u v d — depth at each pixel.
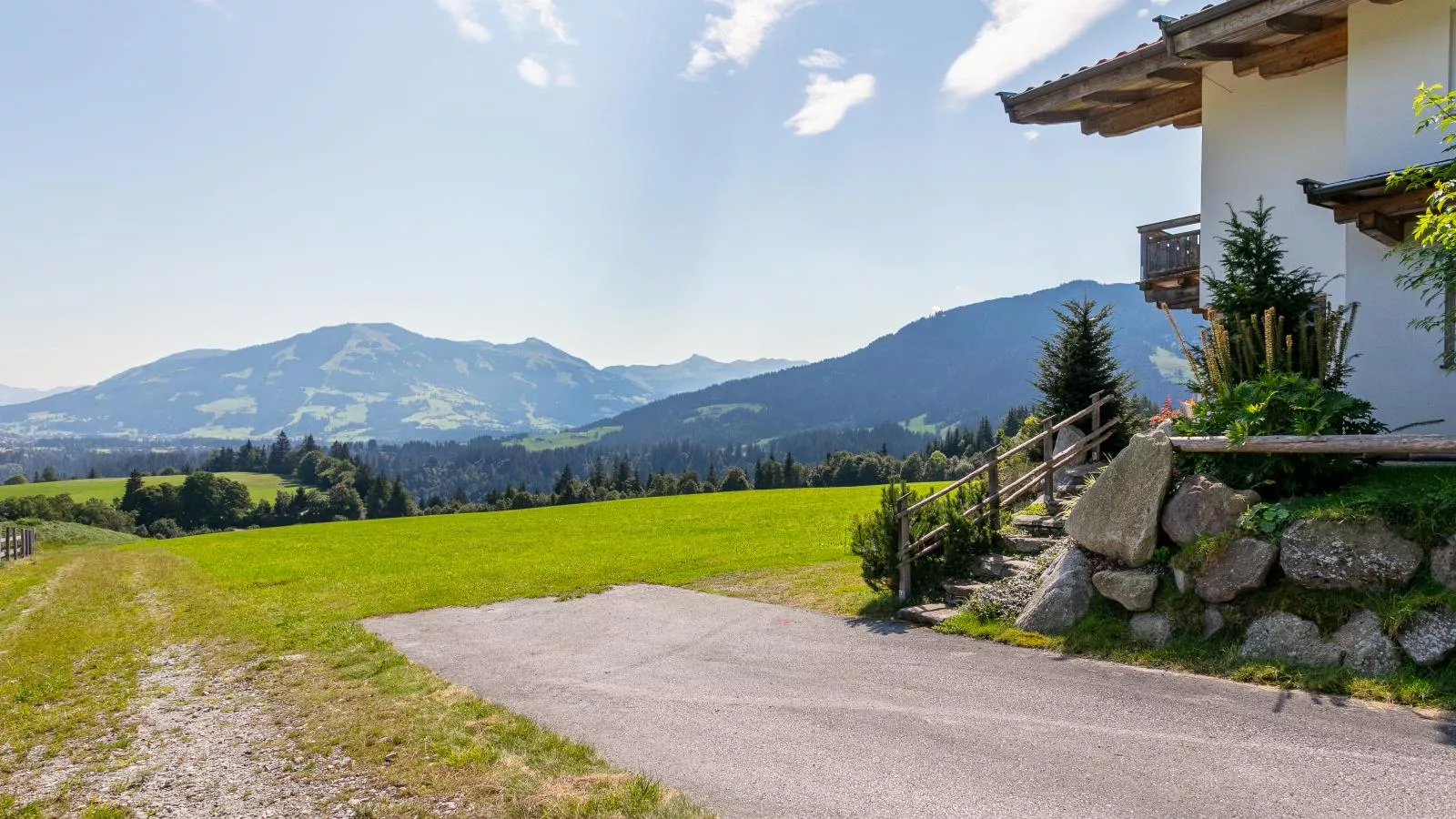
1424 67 11.45
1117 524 9.16
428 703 8.81
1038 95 16.16
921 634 10.16
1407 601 6.79
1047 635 9.21
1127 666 7.99
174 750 8.09
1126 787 5.41
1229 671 7.38
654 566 19.72
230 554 34.06
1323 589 7.43
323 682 10.39
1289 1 11.82
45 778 7.55
